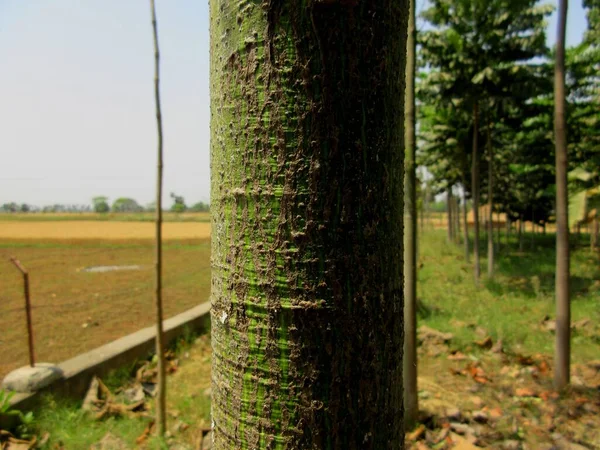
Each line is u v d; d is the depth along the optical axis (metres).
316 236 0.87
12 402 3.92
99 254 18.78
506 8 10.32
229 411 0.96
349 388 0.89
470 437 3.71
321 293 0.88
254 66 0.88
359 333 0.90
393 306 0.97
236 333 0.94
